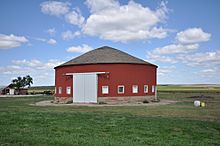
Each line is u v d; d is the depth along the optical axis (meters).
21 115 22.23
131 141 12.95
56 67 49.22
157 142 12.90
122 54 47.44
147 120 19.89
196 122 19.17
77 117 21.25
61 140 12.61
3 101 51.91
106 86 43.09
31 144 11.77
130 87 43.88
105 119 20.23
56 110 29.92
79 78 44.59
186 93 82.38
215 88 114.06
